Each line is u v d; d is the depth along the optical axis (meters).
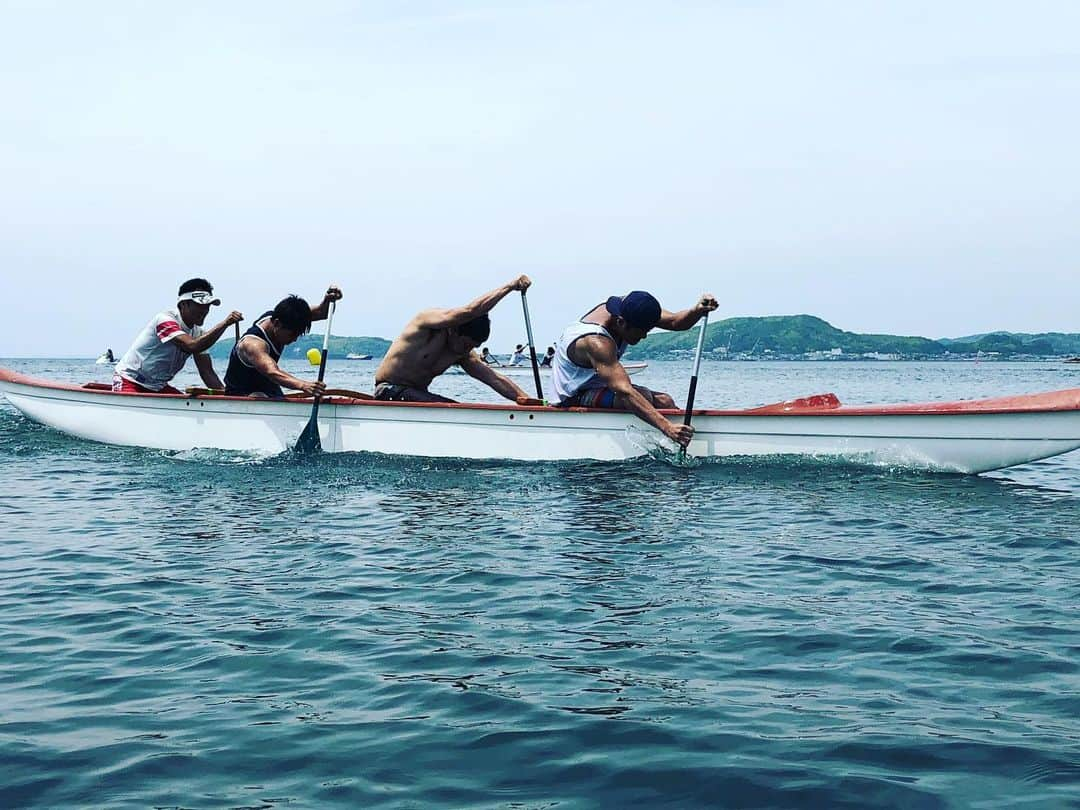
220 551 5.52
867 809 2.49
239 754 2.83
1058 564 5.14
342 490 7.67
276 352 9.69
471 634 3.96
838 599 4.47
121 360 10.78
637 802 2.54
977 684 3.35
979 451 8.23
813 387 44.81
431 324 9.27
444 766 2.76
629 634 3.96
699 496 7.33
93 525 6.33
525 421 8.91
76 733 2.98
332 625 4.09
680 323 8.92
